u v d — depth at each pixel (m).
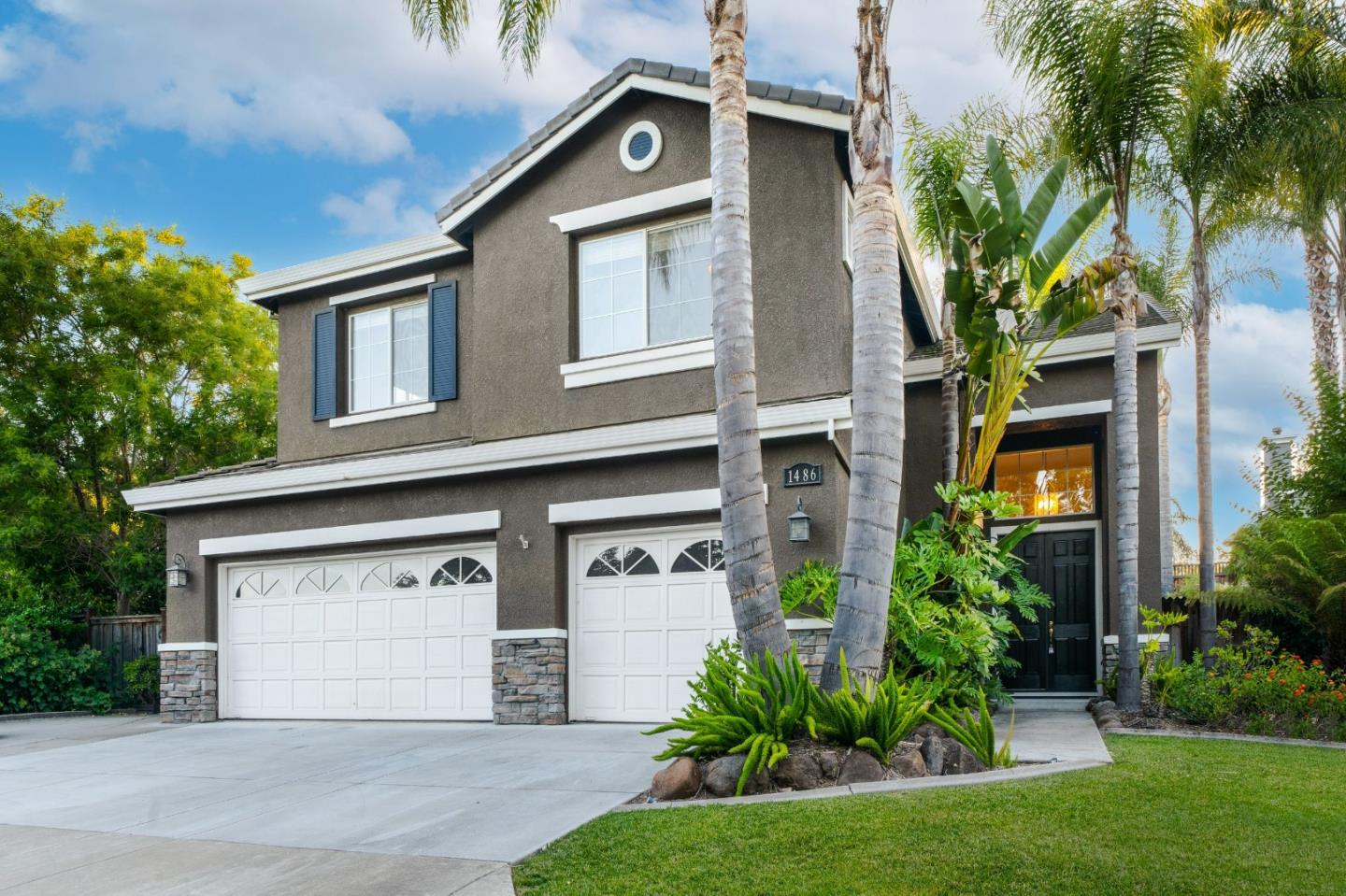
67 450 18.41
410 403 13.67
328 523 12.62
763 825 5.69
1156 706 9.84
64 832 6.95
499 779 7.88
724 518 7.64
